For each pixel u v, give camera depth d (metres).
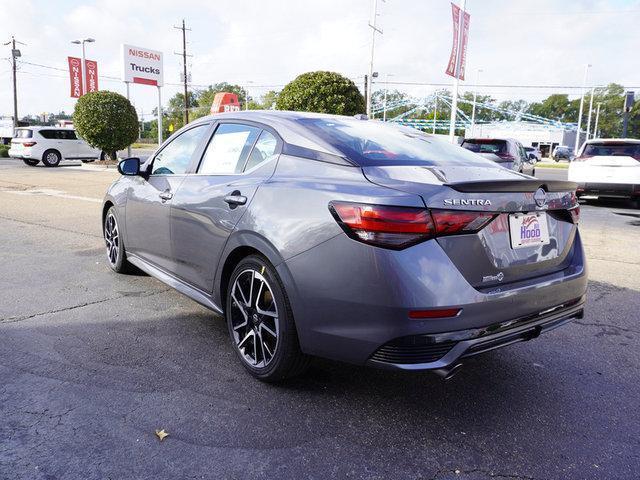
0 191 12.04
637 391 2.89
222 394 2.72
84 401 2.60
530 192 2.51
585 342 3.62
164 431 2.36
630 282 5.27
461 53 20.69
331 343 2.41
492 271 2.36
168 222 3.64
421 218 2.18
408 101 97.88
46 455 2.15
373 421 2.51
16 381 2.79
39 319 3.74
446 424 2.50
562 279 2.66
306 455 2.22
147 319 3.80
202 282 3.33
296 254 2.48
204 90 99.31
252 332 2.89
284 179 2.76
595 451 2.31
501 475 2.13
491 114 127.25
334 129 3.04
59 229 7.36
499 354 3.38
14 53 43.88
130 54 25.64
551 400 2.77
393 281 2.18
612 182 11.02
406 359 2.25
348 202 2.32
